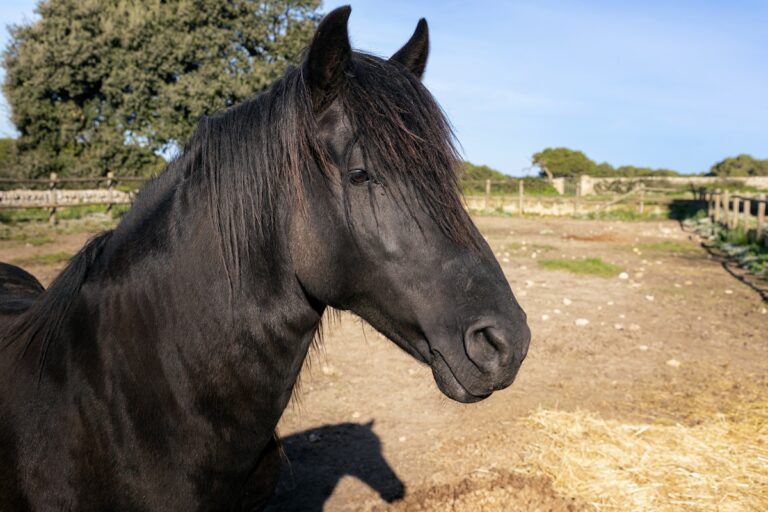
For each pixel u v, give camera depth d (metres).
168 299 1.42
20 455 1.39
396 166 1.24
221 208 1.38
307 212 1.31
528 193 25.06
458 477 3.18
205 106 21.03
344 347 5.50
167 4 21.61
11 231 12.46
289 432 3.72
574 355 5.24
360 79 1.30
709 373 4.78
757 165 41.91
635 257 11.47
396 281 1.31
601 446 3.45
